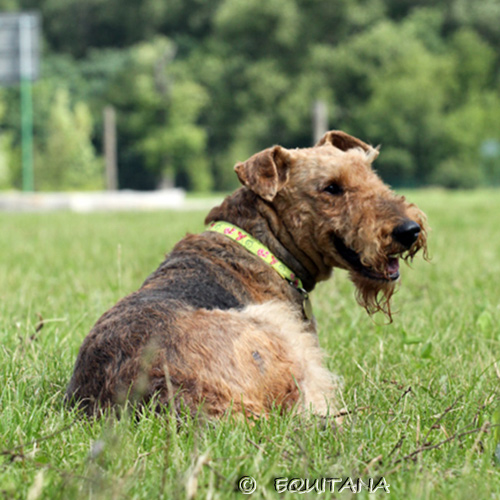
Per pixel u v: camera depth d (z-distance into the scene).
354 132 119.00
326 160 7.72
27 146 61.53
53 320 9.45
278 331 6.66
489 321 9.90
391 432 6.25
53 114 100.50
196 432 5.39
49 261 18.17
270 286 7.64
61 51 136.25
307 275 8.12
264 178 7.57
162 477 4.90
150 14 131.88
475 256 18.34
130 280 14.70
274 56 120.50
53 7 133.00
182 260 7.50
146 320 6.35
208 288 7.12
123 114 115.81
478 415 6.58
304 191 7.71
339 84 120.62
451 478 5.30
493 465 5.61
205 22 134.25
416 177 117.75
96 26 137.00
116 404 6.10
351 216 7.39
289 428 5.97
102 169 107.75
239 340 6.31
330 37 125.81
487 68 126.25
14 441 6.04
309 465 5.37
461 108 120.69
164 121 113.50
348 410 6.70
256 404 6.21
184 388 5.95
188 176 124.50
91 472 5.11
